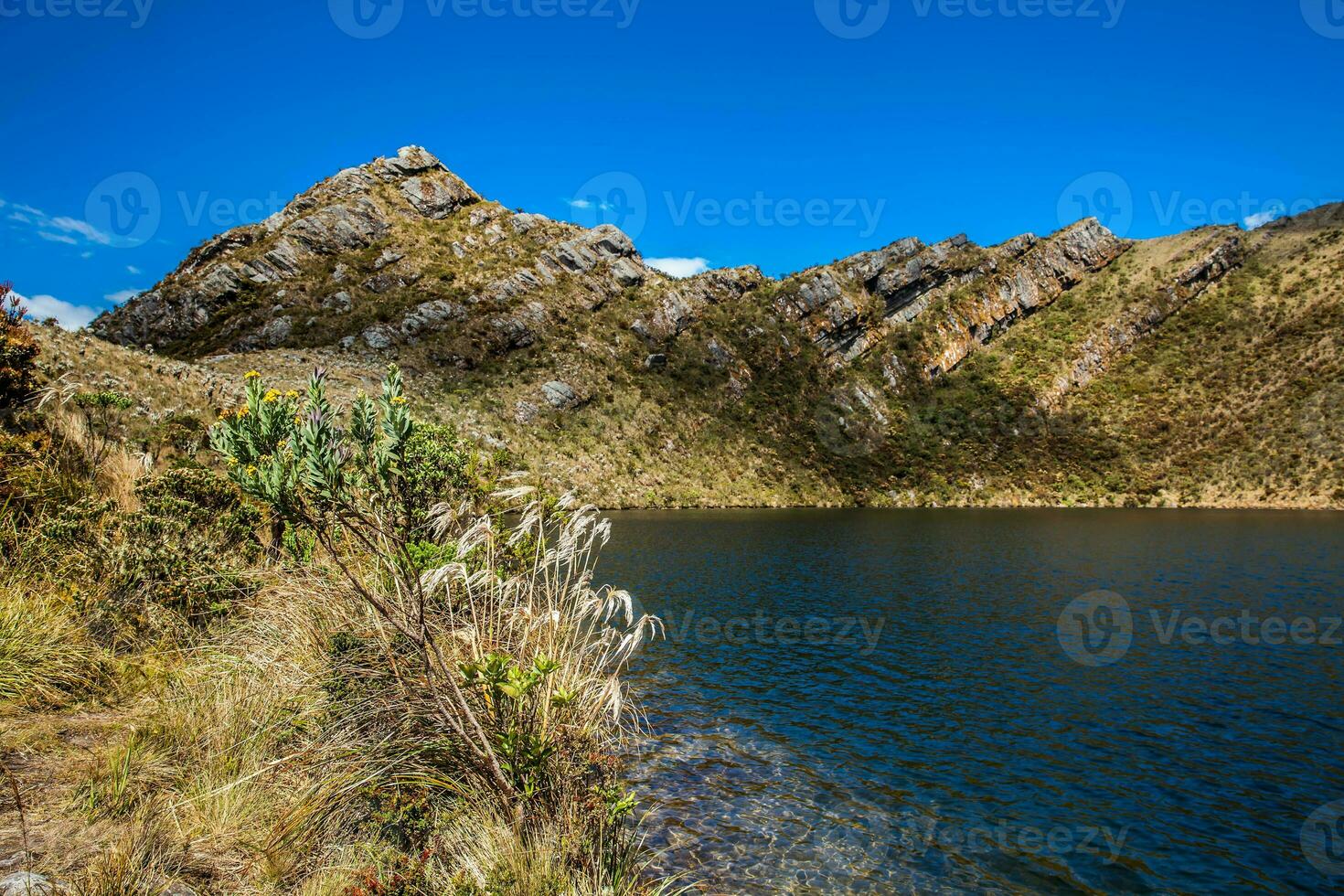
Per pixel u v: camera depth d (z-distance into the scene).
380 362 100.56
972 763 9.96
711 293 152.38
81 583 7.39
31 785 4.47
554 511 7.00
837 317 155.00
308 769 5.40
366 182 144.12
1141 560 36.56
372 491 5.46
